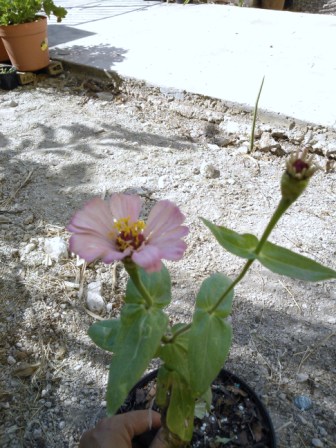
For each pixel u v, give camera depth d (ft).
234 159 1.86
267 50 2.55
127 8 3.70
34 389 1.09
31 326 1.23
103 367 1.13
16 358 1.16
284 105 1.93
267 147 1.88
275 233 1.47
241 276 0.60
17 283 1.34
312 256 1.38
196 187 1.69
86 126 2.13
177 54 2.58
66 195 1.69
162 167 1.81
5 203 1.66
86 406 1.05
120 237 0.55
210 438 0.86
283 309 1.24
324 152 1.79
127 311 0.62
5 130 2.14
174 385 0.69
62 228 1.53
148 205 1.61
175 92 2.17
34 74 2.62
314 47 2.54
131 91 2.36
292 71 2.26
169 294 0.65
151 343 0.58
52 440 1.00
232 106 2.00
